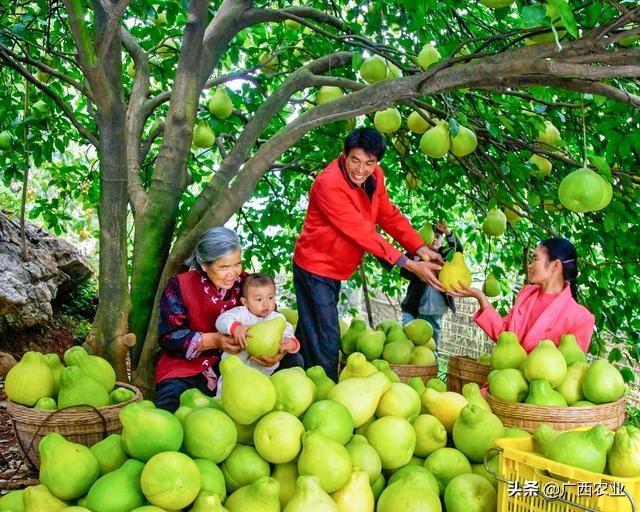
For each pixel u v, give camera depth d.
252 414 2.26
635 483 1.81
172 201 4.21
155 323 3.91
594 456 2.03
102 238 3.78
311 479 2.00
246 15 4.46
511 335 3.34
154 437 2.06
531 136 4.22
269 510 2.01
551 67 2.60
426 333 4.38
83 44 3.03
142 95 4.77
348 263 3.97
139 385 3.89
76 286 8.55
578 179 2.95
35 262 7.36
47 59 5.75
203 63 4.39
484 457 2.37
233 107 5.24
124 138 3.68
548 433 2.21
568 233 4.95
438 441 2.52
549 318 3.56
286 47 5.13
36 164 5.48
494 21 4.94
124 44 4.88
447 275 3.79
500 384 3.04
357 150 3.65
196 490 1.97
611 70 2.49
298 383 2.42
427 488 2.18
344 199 3.76
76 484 2.04
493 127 3.79
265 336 3.23
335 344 3.95
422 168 5.67
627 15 2.40
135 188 4.41
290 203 6.62
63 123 5.98
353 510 2.12
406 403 2.56
